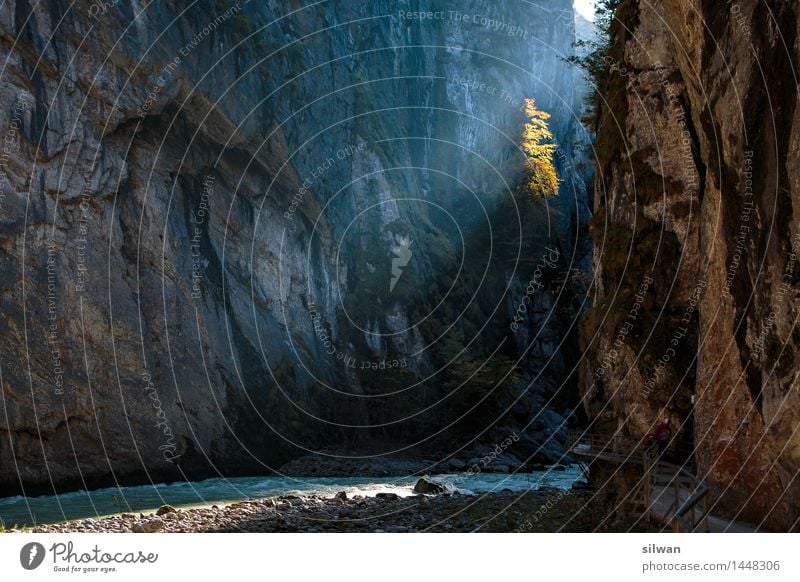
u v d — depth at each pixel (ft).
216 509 68.44
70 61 102.47
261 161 138.72
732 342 43.68
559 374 206.28
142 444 101.96
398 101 192.75
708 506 44.68
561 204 230.07
